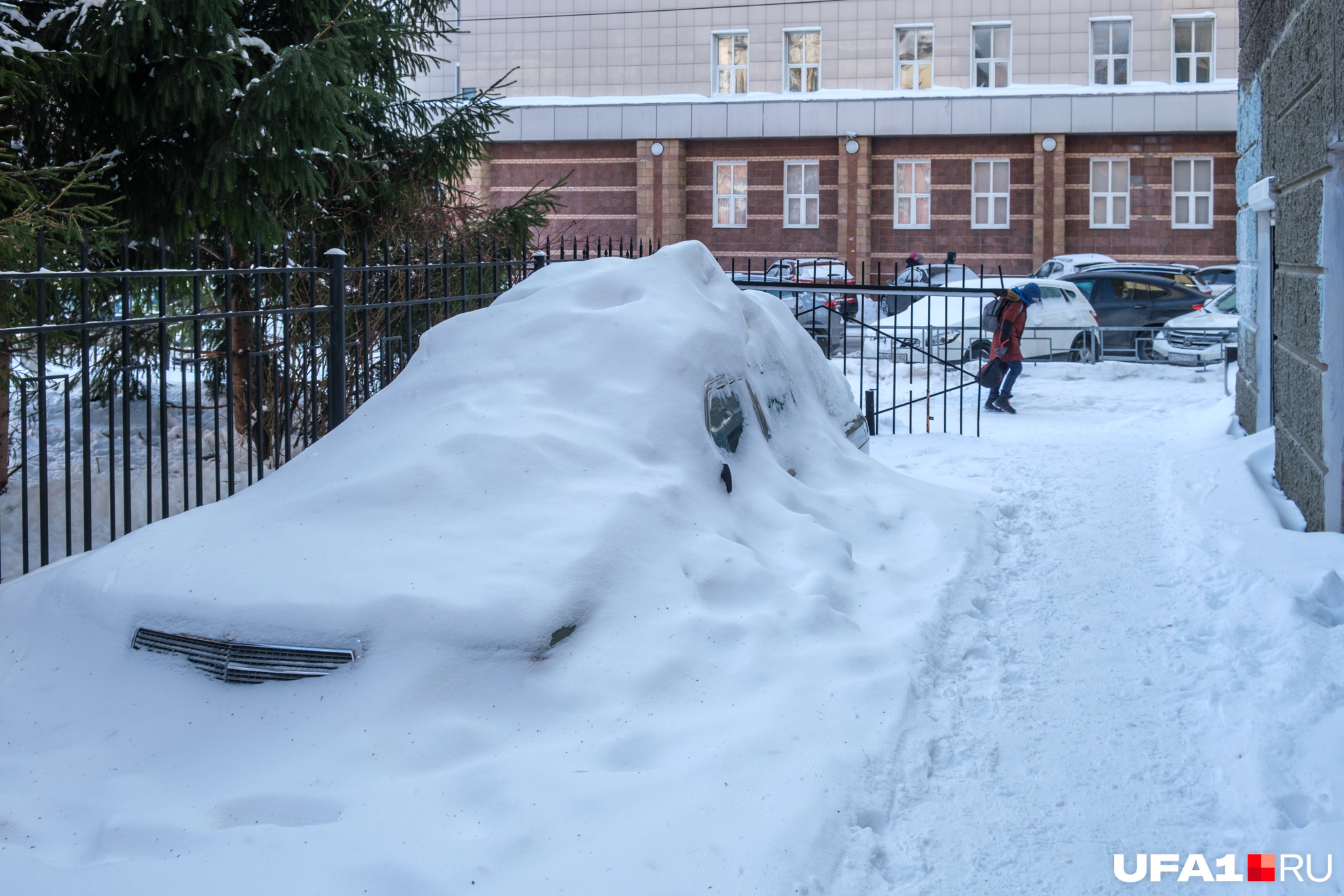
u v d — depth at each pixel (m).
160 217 7.93
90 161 6.77
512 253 9.31
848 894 2.97
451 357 5.62
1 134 7.23
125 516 5.37
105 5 6.77
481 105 10.13
